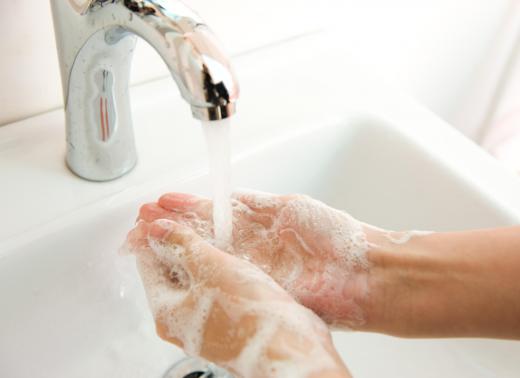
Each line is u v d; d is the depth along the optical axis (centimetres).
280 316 32
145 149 45
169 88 50
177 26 27
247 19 53
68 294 42
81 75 36
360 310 41
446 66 74
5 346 40
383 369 46
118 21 30
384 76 55
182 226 38
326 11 57
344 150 51
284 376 30
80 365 43
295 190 51
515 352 42
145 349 45
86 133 39
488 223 44
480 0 67
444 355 45
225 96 27
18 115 45
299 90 52
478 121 84
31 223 39
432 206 47
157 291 37
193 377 44
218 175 35
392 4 61
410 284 40
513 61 77
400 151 49
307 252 42
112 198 41
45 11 41
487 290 38
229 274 34
